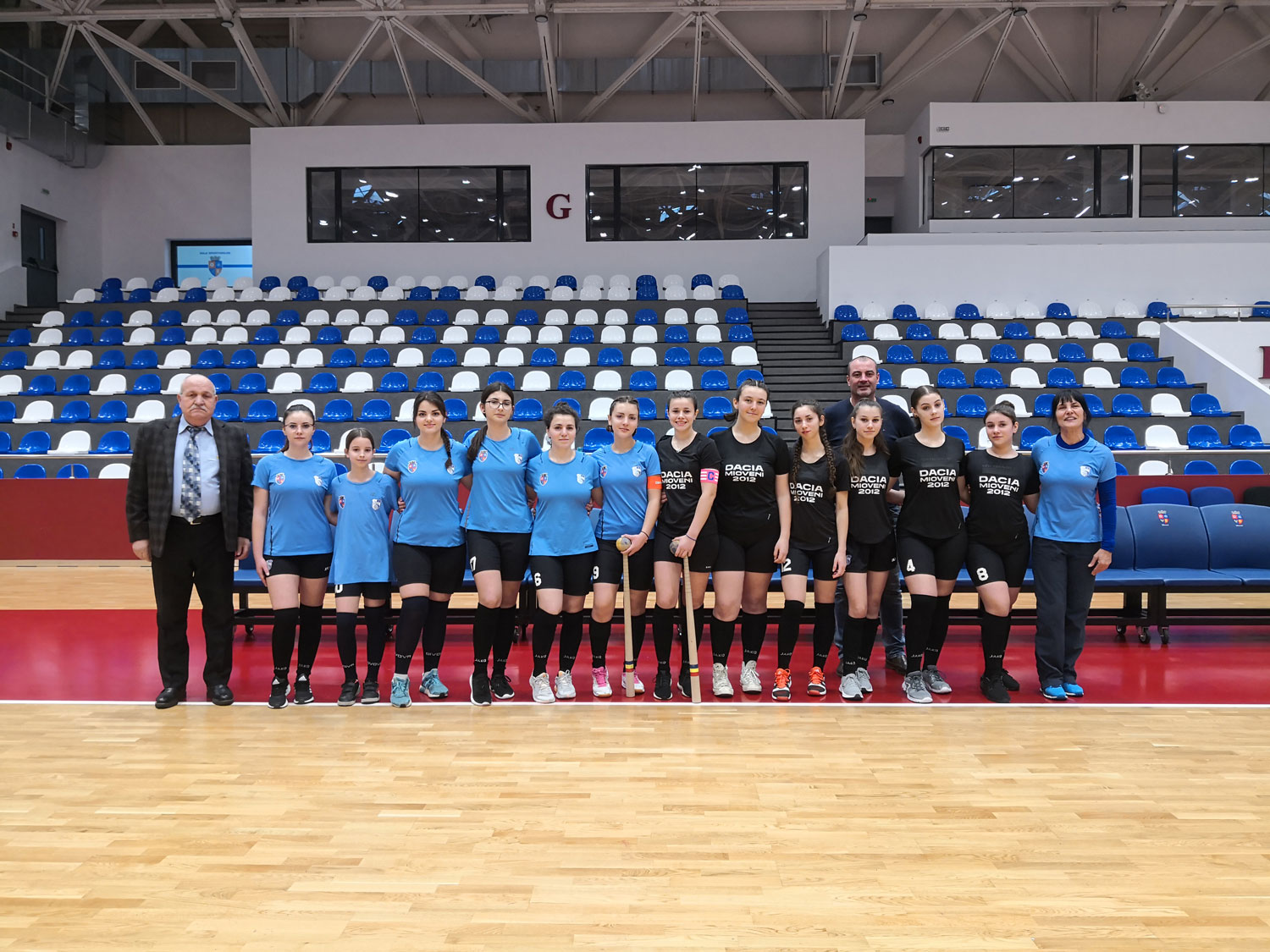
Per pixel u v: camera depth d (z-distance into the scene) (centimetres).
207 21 1436
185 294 1323
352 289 1310
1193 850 241
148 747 325
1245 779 293
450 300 1261
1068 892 218
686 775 297
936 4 1212
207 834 251
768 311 1302
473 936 199
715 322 1223
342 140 1362
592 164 1365
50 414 1038
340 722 357
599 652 395
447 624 523
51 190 1376
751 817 263
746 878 225
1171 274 1195
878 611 409
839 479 393
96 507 780
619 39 1409
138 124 1491
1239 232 1242
